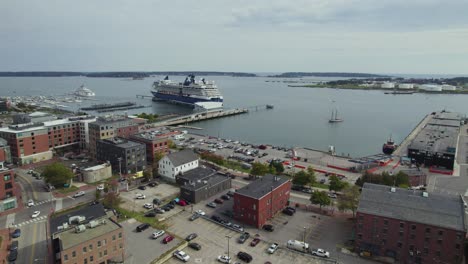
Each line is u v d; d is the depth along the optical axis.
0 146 129.38
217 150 179.62
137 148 135.50
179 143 192.62
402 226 74.38
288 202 105.25
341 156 171.62
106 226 72.81
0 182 97.94
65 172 116.62
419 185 125.75
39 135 151.00
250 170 138.38
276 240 83.44
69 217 77.94
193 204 104.38
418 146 164.88
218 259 74.00
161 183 122.88
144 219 93.06
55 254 68.06
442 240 71.12
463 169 151.12
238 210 93.31
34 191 113.50
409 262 74.75
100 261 69.00
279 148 188.25
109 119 171.75
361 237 78.50
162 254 74.81
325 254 75.81
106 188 108.88
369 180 113.94
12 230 86.56
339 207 93.56
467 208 101.00
